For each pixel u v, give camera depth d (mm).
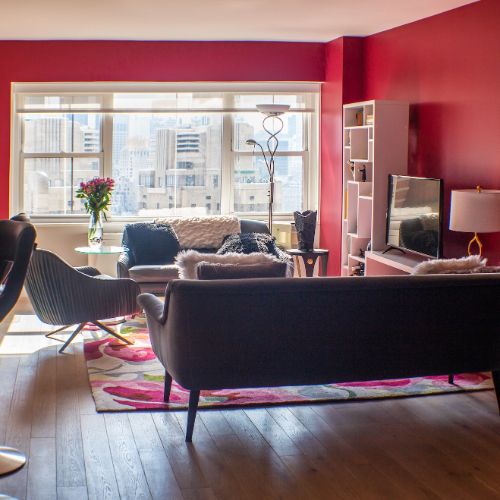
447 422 4418
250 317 4082
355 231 8055
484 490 3516
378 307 4211
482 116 6102
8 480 3568
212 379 4117
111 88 8633
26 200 8797
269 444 4066
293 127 9047
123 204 8938
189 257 4789
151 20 7199
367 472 3709
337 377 4266
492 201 5449
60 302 5801
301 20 7172
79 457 3852
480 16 6098
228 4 6371
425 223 6359
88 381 5164
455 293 4293
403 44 7375
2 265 3889
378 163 7312
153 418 4449
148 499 3387
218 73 8586
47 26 7551
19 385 5055
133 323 6918
